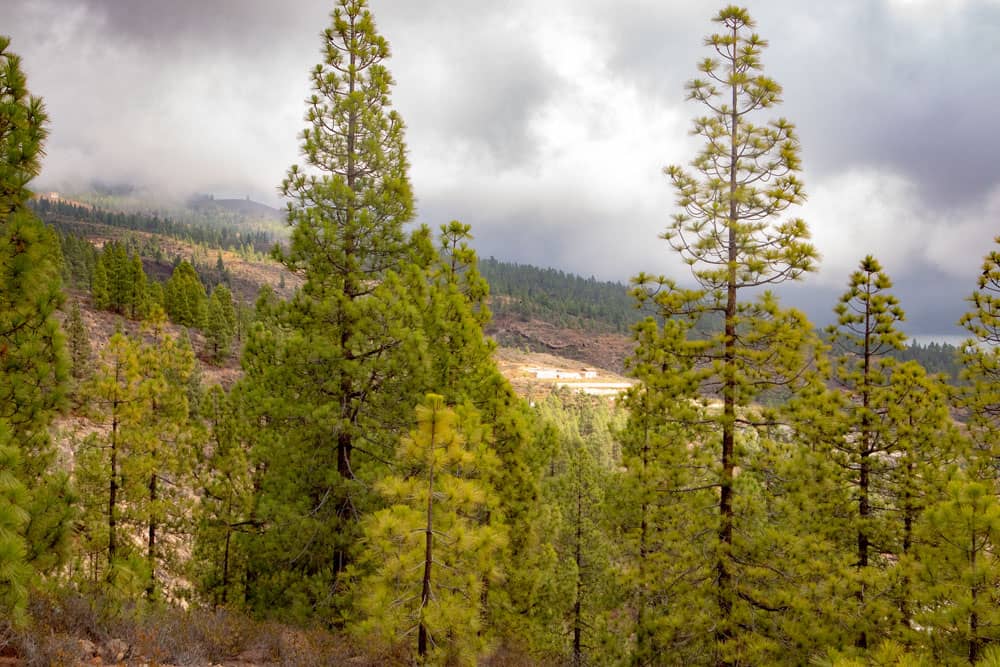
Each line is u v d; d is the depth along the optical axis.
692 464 12.02
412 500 8.23
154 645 6.94
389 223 13.42
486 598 13.27
